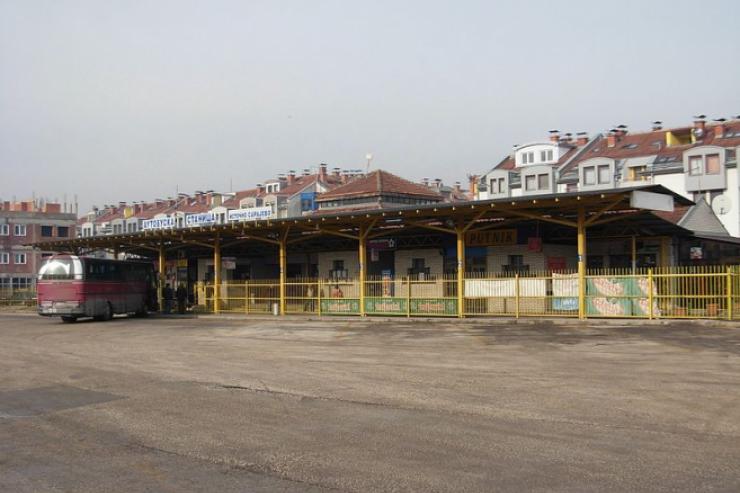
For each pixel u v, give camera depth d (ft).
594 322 80.18
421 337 70.18
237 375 45.62
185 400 36.99
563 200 80.12
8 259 280.31
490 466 23.39
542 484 21.31
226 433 29.19
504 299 91.97
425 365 48.75
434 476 22.41
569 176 199.11
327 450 26.03
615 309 82.74
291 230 113.91
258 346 65.16
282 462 24.56
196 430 29.86
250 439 28.04
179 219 226.58
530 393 36.76
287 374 45.57
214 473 23.45
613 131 206.18
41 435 29.84
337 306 106.73
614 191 75.66
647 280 81.05
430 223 102.53
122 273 117.39
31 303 179.01
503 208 85.51
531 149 216.13
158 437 28.81
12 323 110.01
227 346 65.77
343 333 77.77
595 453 24.72
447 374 44.21
